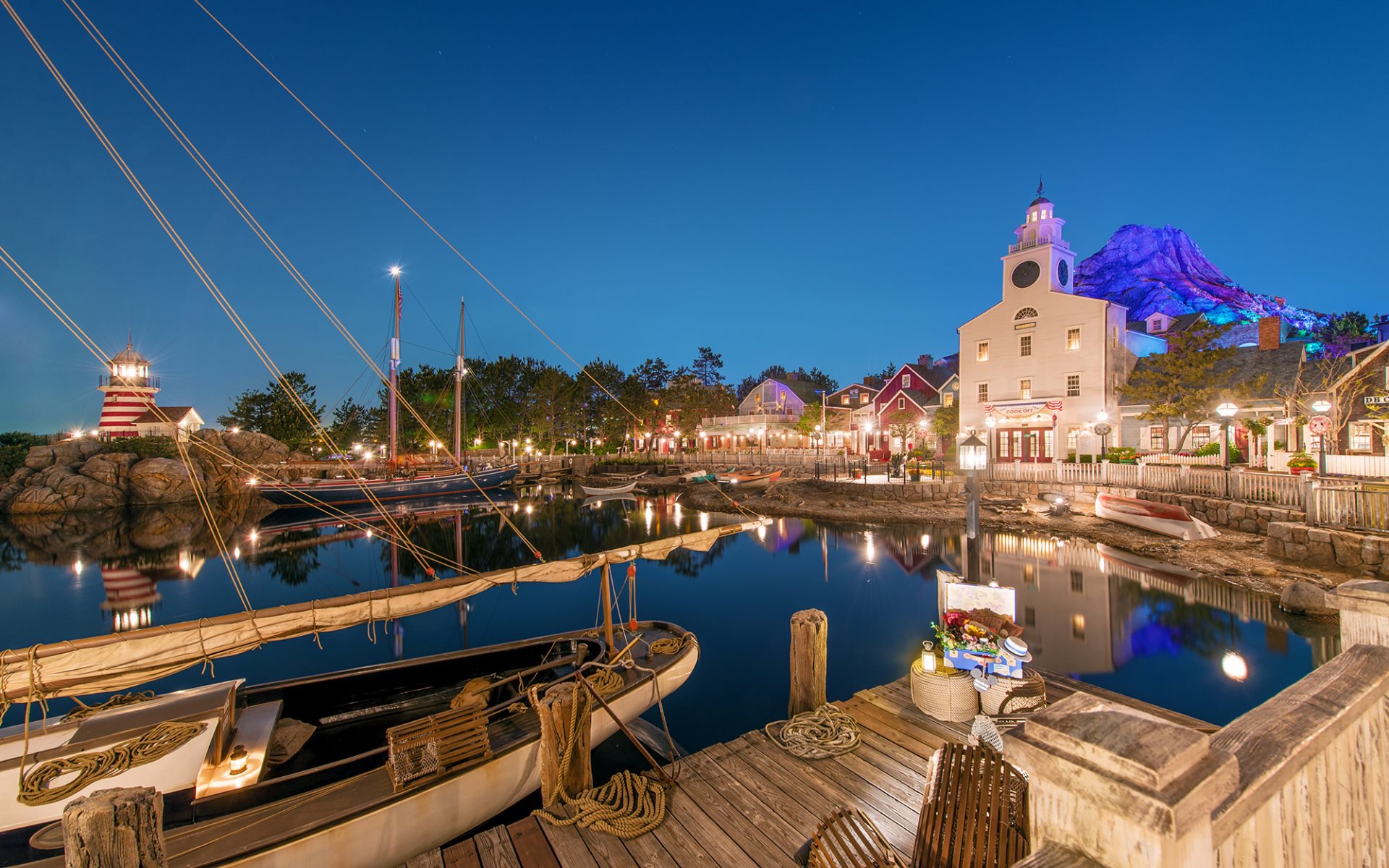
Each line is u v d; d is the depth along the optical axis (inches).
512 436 2669.8
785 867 174.9
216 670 455.5
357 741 274.5
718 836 189.9
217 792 201.3
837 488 1341.0
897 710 271.1
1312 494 597.9
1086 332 1256.8
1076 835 63.2
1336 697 86.1
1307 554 582.9
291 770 247.4
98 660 198.2
